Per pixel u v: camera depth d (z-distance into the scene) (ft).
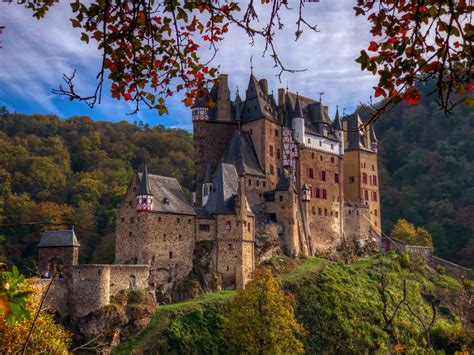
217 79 50.70
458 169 545.85
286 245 295.69
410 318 274.36
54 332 128.57
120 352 207.31
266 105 324.39
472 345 262.06
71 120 579.48
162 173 496.64
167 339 211.41
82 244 358.84
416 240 401.70
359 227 358.23
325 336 237.25
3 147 449.06
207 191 293.43
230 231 265.34
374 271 310.65
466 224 478.18
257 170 306.76
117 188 420.36
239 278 261.03
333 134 352.90
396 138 607.78
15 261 336.90
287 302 216.74
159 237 246.88
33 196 410.31
